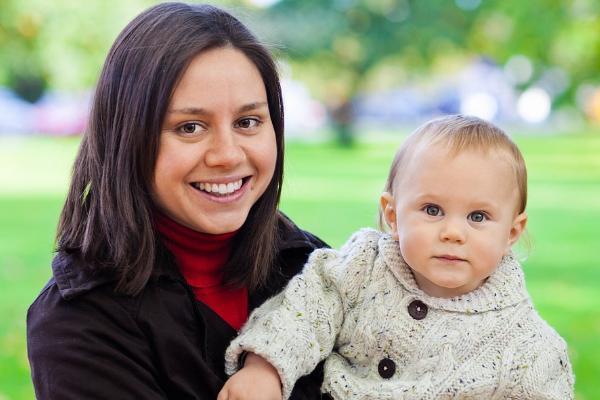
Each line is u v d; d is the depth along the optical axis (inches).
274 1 1162.0
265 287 101.7
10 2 815.7
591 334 271.3
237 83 88.5
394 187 102.5
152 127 86.7
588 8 740.7
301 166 860.0
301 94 1418.6
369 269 101.0
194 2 94.2
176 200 89.0
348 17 1156.5
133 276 87.4
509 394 94.8
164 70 86.2
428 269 97.1
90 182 92.0
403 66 1225.4
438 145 99.1
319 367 100.3
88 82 885.8
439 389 93.7
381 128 1620.3
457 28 1149.7
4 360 237.6
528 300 99.3
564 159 938.1
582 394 217.8
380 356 98.7
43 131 1273.4
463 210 97.2
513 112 1595.7
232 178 89.8
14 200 594.2
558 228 490.0
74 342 84.7
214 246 96.6
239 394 90.0
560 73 898.7
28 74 1250.6
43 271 357.7
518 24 784.9
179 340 88.5
